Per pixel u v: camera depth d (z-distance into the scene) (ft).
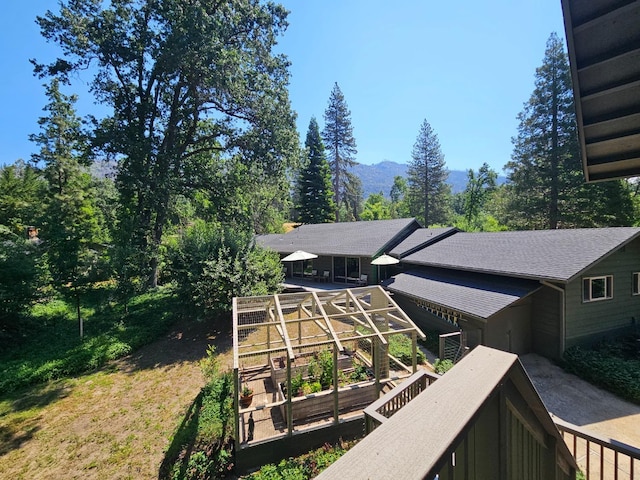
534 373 30.63
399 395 13.30
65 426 25.22
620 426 22.81
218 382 28.50
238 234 51.08
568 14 7.63
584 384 28.53
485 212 144.05
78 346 38.68
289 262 76.69
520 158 86.38
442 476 3.70
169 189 59.72
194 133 68.44
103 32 54.29
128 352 38.70
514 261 37.96
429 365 32.86
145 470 20.66
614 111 9.37
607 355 31.04
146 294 58.95
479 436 4.70
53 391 30.40
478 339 33.22
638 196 84.64
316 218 128.26
